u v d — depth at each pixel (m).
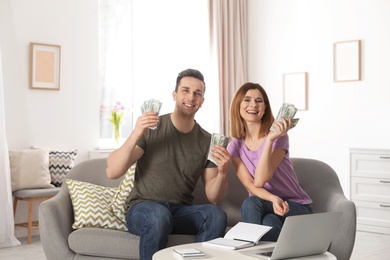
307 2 6.41
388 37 5.77
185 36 6.49
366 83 5.93
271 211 2.82
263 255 2.18
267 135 2.93
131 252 2.69
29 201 4.79
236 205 3.22
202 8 6.58
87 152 5.63
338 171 6.14
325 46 6.25
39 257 4.23
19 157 4.92
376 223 5.27
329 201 3.03
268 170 2.81
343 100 6.10
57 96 5.43
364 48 5.95
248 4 6.97
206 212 2.74
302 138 6.43
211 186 2.92
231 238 2.45
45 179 5.00
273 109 6.72
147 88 6.27
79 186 3.05
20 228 5.09
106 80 6.05
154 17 6.31
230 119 3.08
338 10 6.14
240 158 3.03
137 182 2.94
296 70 6.50
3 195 4.68
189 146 2.95
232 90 6.75
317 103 6.31
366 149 5.31
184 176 2.92
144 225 2.64
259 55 6.86
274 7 6.71
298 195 2.94
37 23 5.30
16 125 5.17
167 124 2.96
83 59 5.61
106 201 3.01
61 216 2.89
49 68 5.36
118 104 5.90
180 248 2.32
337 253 2.78
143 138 2.92
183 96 2.90
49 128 5.38
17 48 5.18
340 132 6.12
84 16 5.61
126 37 6.16
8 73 5.12
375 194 5.28
